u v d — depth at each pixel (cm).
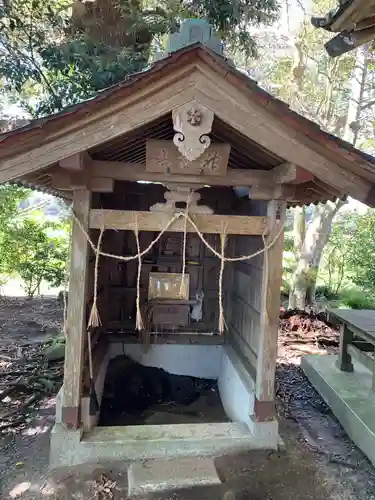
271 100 264
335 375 524
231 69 257
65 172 324
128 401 484
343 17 293
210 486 312
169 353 559
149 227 338
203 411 477
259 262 418
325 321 838
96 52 612
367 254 795
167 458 342
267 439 361
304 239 976
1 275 1019
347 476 337
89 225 336
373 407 421
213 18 654
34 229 948
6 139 260
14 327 761
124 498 296
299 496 306
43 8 654
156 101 268
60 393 363
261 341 363
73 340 338
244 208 513
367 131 1054
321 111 1005
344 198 333
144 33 645
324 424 436
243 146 330
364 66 873
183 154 279
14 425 400
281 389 531
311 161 284
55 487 306
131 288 569
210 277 582
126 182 550
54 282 991
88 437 347
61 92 630
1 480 313
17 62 620
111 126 272
